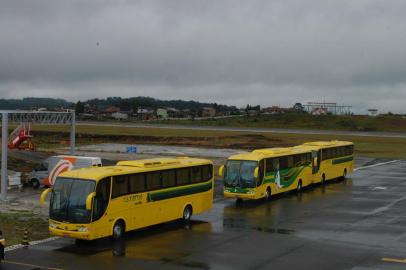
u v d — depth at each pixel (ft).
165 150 297.94
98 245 84.48
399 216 113.70
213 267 71.46
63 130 446.60
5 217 106.93
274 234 94.17
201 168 109.70
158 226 101.86
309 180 160.76
